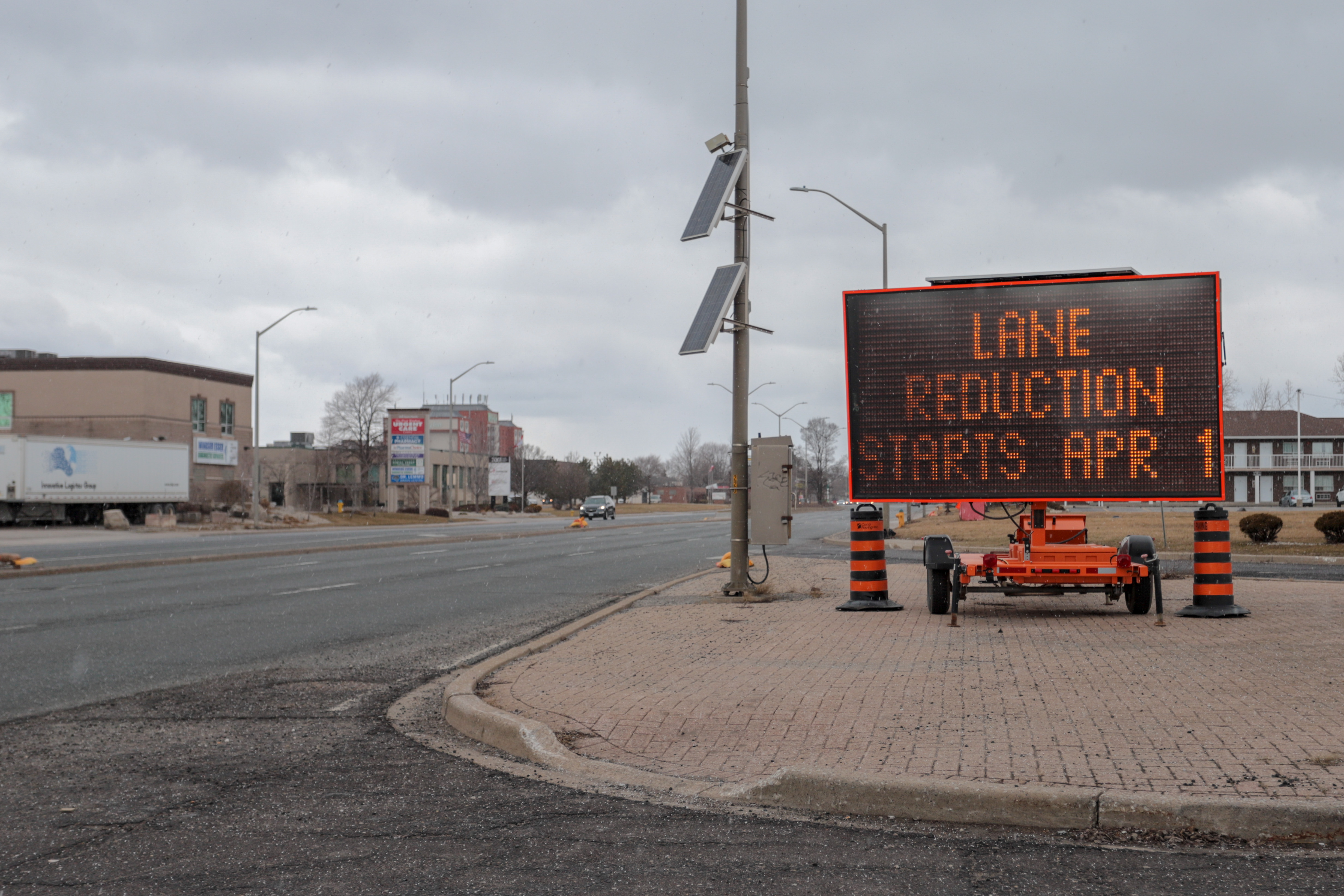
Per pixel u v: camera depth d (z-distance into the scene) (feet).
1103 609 44.50
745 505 51.52
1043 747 19.72
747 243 49.49
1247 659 29.63
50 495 167.43
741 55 49.65
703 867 14.78
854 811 17.37
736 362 50.98
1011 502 43.37
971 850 15.47
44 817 17.37
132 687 29.58
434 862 15.08
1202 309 40.98
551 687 26.86
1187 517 142.20
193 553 96.94
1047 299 42.16
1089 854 15.24
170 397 254.88
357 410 290.56
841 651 32.27
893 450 43.42
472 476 364.58
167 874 14.69
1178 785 17.07
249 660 34.55
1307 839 15.65
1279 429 317.83
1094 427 41.65
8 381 249.75
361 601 53.62
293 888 14.14
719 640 35.17
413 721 25.05
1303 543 93.71
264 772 20.20
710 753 20.39
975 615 42.86
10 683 30.25
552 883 14.21
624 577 70.13
